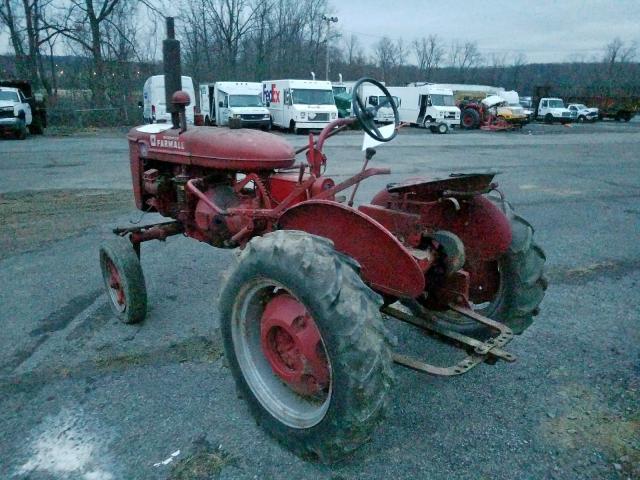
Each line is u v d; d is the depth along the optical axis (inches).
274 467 86.1
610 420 98.8
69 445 91.6
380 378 76.2
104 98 1074.1
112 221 246.8
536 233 231.1
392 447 91.0
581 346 127.6
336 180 361.4
